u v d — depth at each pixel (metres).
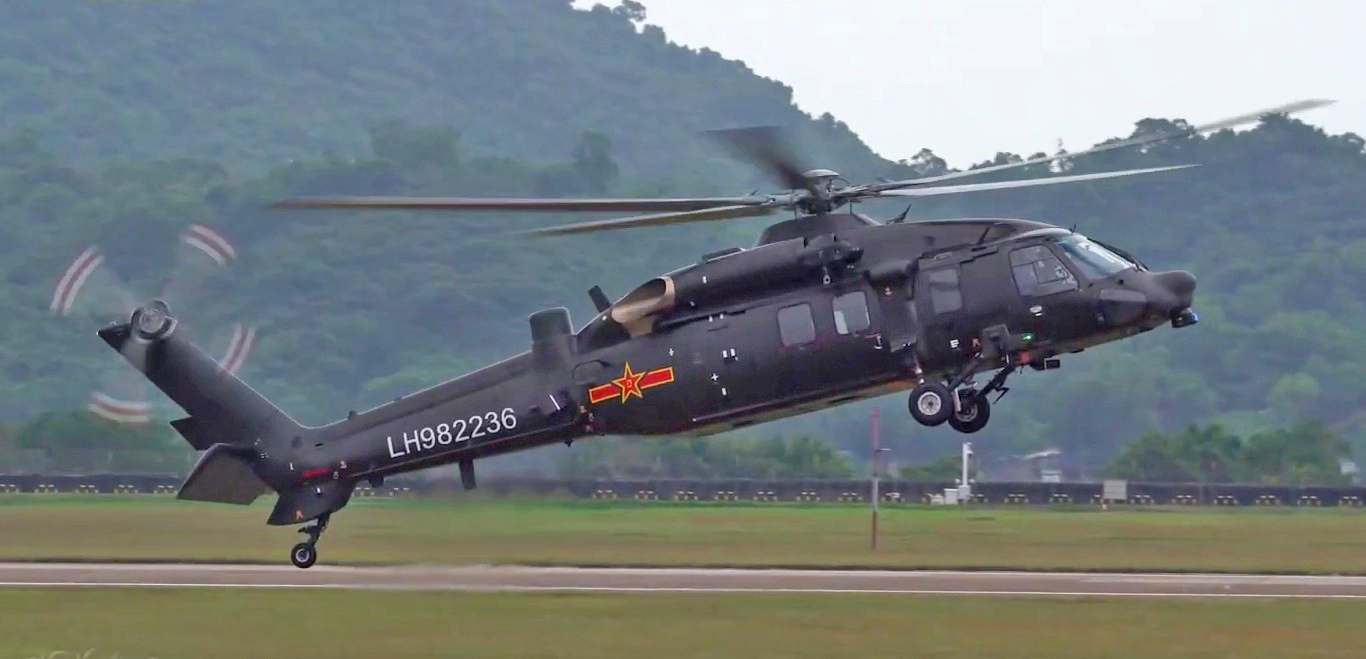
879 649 73.06
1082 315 82.56
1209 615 83.38
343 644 74.38
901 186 84.06
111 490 190.12
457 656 71.31
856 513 170.38
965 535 139.38
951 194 83.06
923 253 84.31
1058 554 119.81
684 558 113.19
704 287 85.88
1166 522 160.25
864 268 84.31
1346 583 99.81
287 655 71.94
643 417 87.69
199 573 102.88
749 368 85.06
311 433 94.00
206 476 94.50
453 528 119.19
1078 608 85.56
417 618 81.69
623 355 87.81
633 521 150.50
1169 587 96.69
